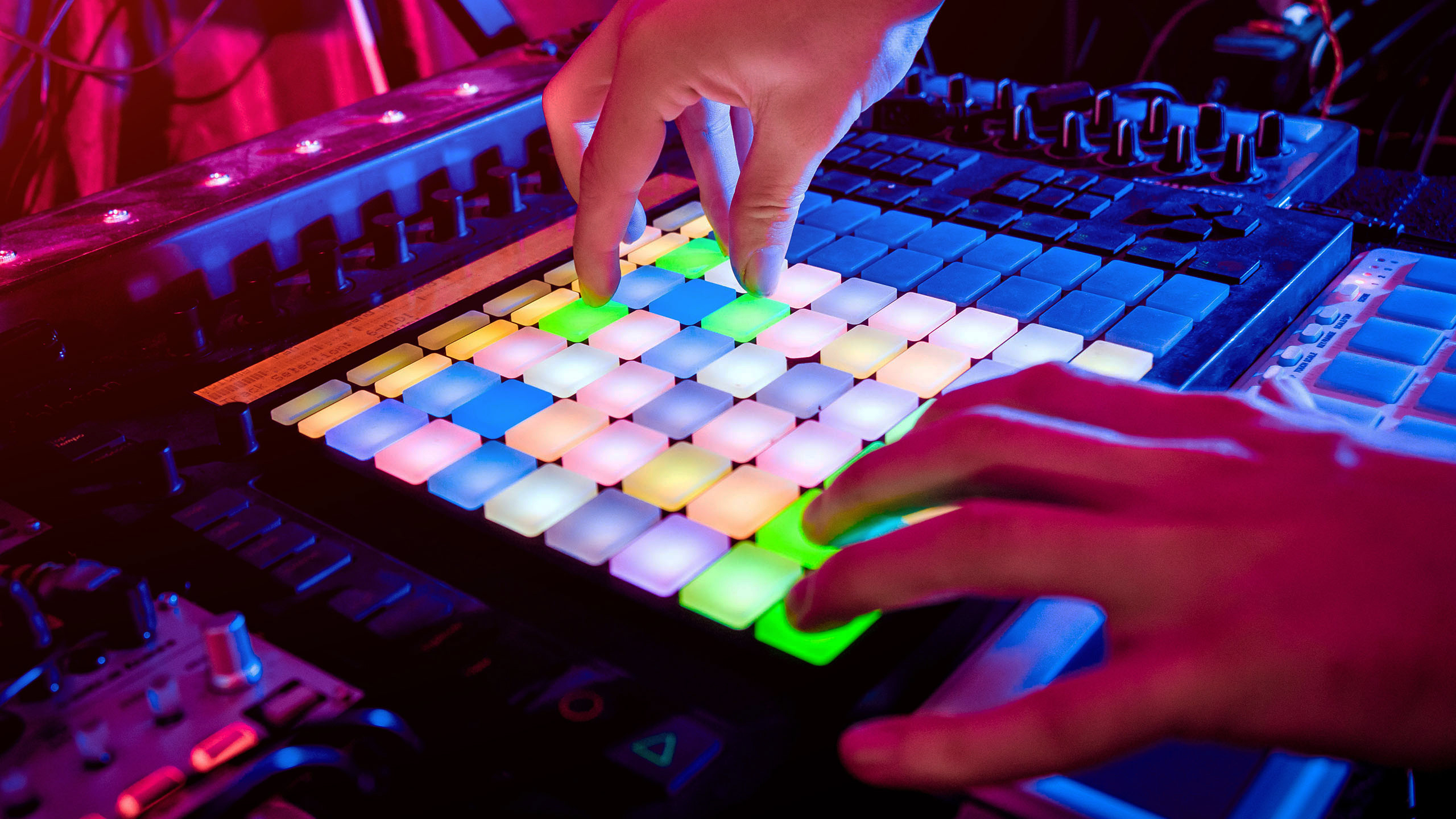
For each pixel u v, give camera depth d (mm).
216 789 422
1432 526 376
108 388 569
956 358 557
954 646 464
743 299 601
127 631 460
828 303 593
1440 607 359
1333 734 364
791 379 552
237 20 816
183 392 565
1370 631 357
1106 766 430
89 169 794
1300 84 1032
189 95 814
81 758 435
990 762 372
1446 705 359
